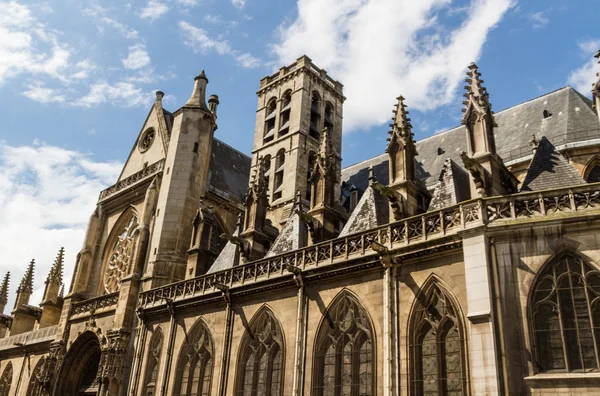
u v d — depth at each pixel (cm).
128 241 5606
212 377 3362
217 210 5522
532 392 1989
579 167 3859
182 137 5250
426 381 2381
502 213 2339
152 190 5216
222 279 3641
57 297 6550
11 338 6400
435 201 3131
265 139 6588
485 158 2877
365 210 3412
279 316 3159
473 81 3164
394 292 2631
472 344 2155
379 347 2598
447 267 2478
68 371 4894
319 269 3005
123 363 4256
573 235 2141
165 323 3953
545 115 4516
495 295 2197
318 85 6688
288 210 5500
